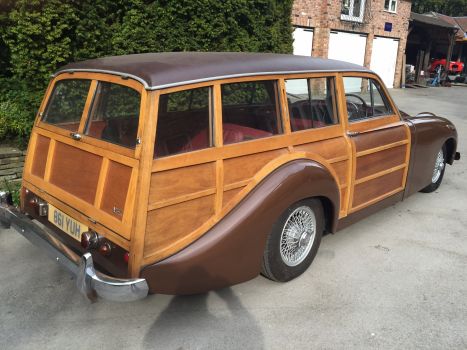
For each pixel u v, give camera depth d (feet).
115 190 8.50
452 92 65.72
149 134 8.04
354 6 53.21
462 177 21.57
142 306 10.39
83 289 8.18
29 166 11.28
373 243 13.97
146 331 9.49
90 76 9.61
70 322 9.74
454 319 10.09
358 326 9.78
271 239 10.27
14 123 17.53
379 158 13.58
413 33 76.79
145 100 8.16
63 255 9.00
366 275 11.96
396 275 12.01
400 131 14.42
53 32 17.17
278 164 10.16
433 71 81.71
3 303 10.35
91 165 9.14
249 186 9.70
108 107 9.02
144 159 7.99
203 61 9.58
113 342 9.12
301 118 11.22
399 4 61.31
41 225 11.32
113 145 8.63
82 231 9.37
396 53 64.64
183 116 8.66
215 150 9.03
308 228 11.50
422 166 16.12
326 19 48.80
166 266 8.55
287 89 10.70
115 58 10.32
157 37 20.18
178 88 8.48
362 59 57.62
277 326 9.73
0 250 12.89
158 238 8.43
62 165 10.05
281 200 9.87
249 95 9.91
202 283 9.12
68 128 10.10
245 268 9.75
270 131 10.44
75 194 9.61
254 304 10.53
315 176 10.62
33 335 9.28
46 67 17.67
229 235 9.20
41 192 10.64
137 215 8.05
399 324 9.87
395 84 66.33
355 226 15.30
